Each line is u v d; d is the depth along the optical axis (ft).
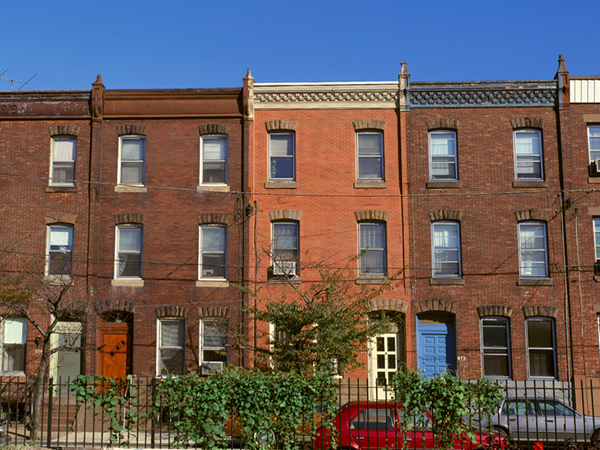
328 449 45.42
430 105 83.41
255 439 44.34
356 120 83.71
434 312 80.48
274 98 84.12
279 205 82.23
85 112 84.28
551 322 78.95
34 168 83.25
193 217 82.07
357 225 81.92
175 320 81.00
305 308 68.49
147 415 45.44
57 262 81.61
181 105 84.12
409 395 43.68
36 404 64.69
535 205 80.79
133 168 84.02
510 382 76.84
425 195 81.71
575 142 81.92
